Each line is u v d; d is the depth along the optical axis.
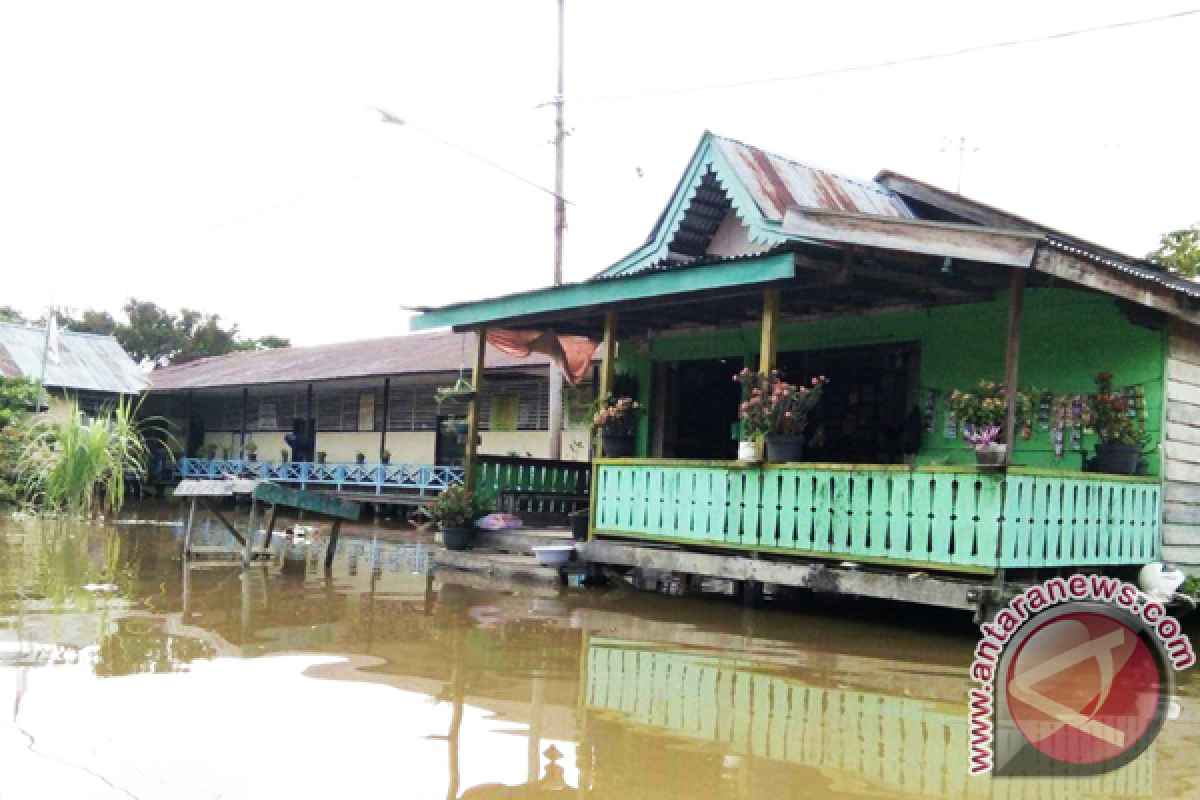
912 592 7.64
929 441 10.35
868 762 4.57
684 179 10.79
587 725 5.02
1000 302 9.89
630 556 9.85
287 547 13.54
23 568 10.09
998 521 7.25
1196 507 9.24
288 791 3.96
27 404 22.36
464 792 4.02
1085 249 10.46
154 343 42.09
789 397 8.90
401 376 21.17
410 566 11.69
